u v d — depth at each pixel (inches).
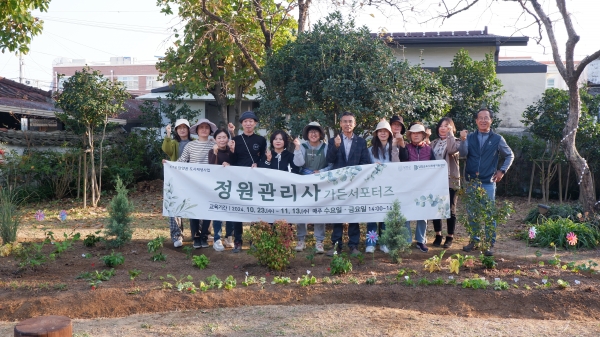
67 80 513.3
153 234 376.5
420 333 199.8
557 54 393.4
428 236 374.0
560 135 539.8
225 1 528.4
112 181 604.7
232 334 198.8
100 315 225.3
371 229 317.4
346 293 241.6
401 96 386.6
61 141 607.5
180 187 320.5
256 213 316.8
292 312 221.6
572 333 203.5
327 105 404.8
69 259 295.6
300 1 501.7
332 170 313.1
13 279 259.0
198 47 514.3
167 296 236.2
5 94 729.6
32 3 458.9
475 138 321.4
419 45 699.4
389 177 312.0
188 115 701.3
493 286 248.1
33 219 444.8
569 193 604.4
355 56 393.4
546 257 317.4
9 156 558.6
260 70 516.7
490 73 609.6
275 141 315.6
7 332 203.9
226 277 265.6
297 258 301.7
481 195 298.8
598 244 351.3
